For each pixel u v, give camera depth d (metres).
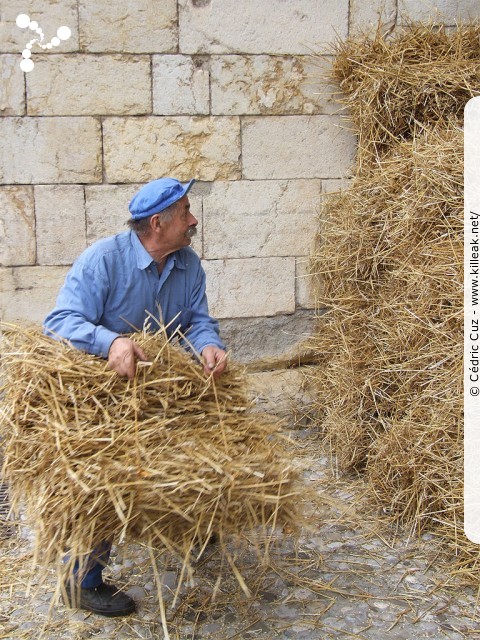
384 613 2.89
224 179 4.62
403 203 3.77
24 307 4.53
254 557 3.27
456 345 3.35
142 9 4.36
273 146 4.64
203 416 2.71
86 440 2.43
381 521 3.62
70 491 2.31
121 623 2.83
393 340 3.87
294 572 3.18
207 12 4.43
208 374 2.78
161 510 2.32
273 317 4.82
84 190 4.48
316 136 4.67
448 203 3.56
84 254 2.84
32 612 2.90
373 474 3.88
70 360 2.62
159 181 2.87
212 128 4.55
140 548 3.33
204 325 3.07
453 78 4.25
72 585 2.44
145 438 2.49
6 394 2.65
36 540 2.35
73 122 4.40
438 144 3.78
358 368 4.21
